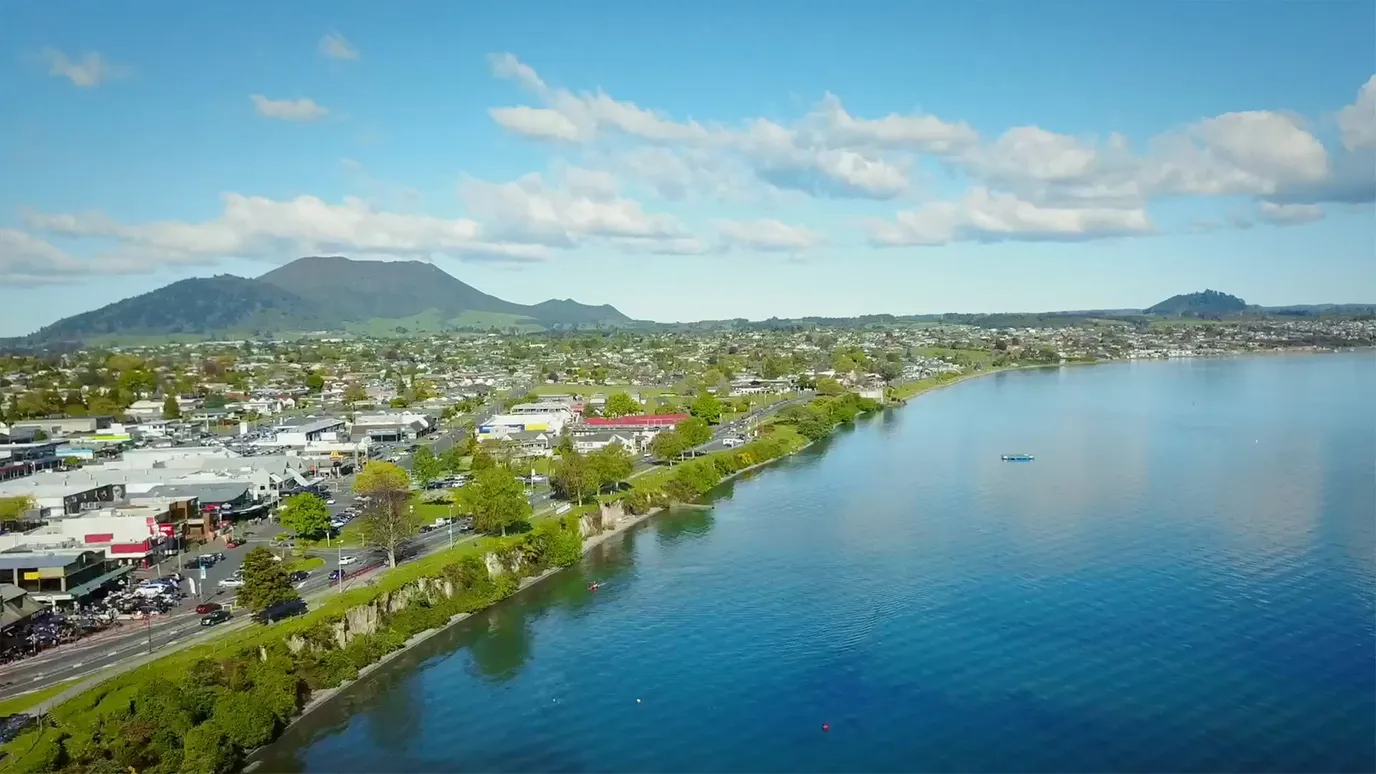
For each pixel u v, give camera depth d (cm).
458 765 10575
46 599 13762
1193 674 12288
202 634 12862
